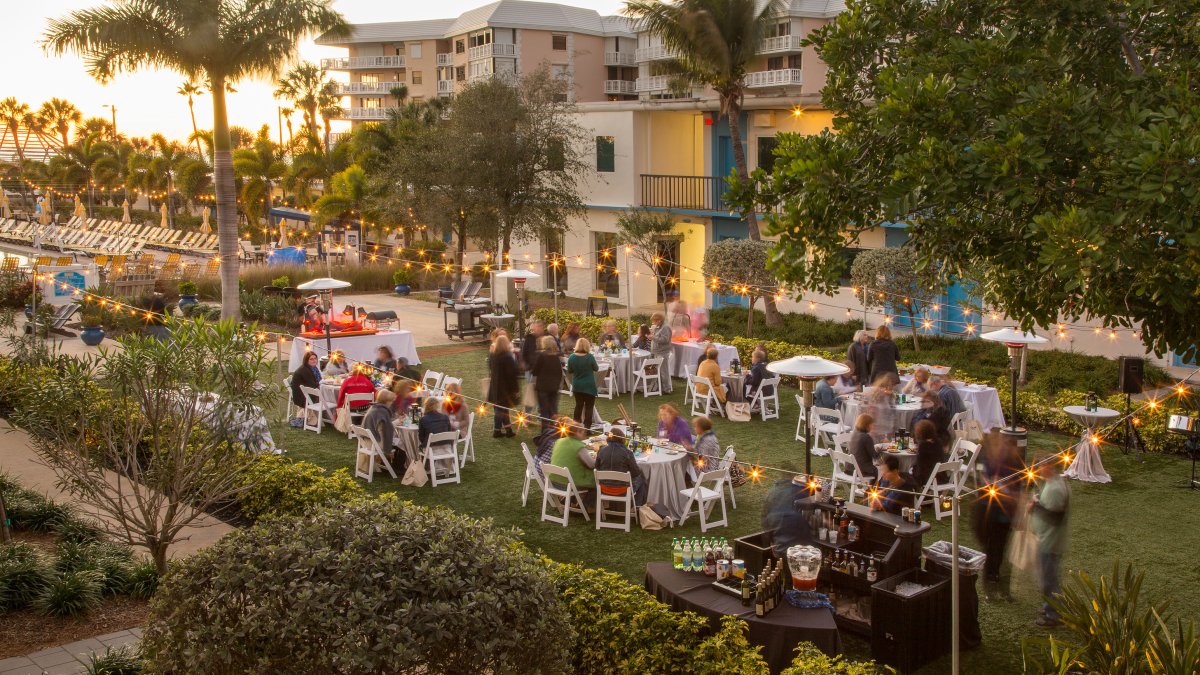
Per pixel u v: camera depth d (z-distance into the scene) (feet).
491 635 16.40
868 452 33.96
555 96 92.02
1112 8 19.86
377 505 19.10
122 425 29.60
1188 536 31.68
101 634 25.05
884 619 23.11
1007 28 19.48
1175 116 15.92
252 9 73.92
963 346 63.26
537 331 47.65
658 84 179.32
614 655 21.77
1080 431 44.80
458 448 44.24
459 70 227.81
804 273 19.35
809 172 18.94
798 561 23.13
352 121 276.82
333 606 16.16
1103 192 16.74
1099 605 18.78
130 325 71.72
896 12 22.62
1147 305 16.92
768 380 49.14
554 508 35.55
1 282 85.81
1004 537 27.12
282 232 145.48
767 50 153.07
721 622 22.00
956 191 17.44
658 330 56.29
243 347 28.37
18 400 47.65
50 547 31.27
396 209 94.58
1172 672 16.98
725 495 37.01
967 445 36.24
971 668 23.07
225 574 16.88
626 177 94.68
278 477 34.35
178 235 152.76
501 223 89.51
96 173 211.00
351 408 46.19
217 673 16.58
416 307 91.35
